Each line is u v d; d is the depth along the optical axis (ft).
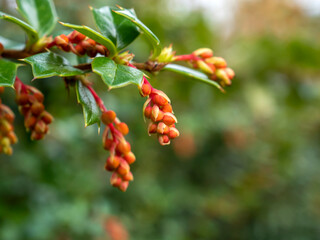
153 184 2.81
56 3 1.72
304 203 3.30
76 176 2.02
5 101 1.46
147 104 0.74
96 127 1.97
